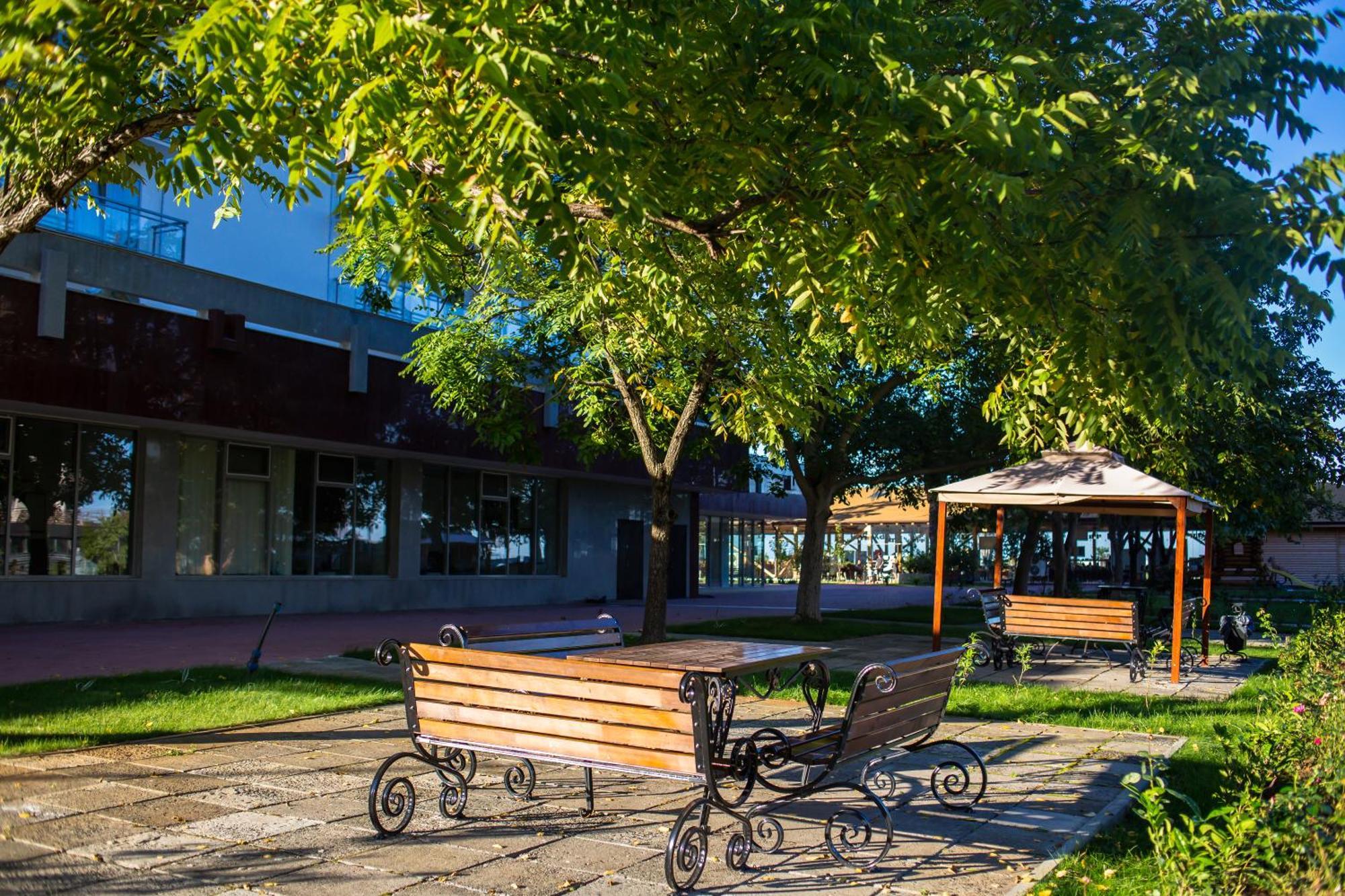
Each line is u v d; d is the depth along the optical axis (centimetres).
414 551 2469
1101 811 623
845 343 1321
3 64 366
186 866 487
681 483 3134
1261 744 566
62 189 638
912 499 2556
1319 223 527
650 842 545
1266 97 587
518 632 719
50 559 1800
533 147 434
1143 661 1306
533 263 1185
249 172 733
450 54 412
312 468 2259
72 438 1833
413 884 469
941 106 514
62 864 486
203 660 1293
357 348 2138
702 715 479
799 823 593
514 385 1546
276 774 674
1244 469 1767
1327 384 1970
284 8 402
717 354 1245
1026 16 636
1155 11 642
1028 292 607
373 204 446
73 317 1672
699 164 647
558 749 527
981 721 945
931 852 538
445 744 565
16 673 1138
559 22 508
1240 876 395
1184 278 535
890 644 1691
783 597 3591
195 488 2038
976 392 1970
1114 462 1377
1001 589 1688
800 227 612
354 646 1494
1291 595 3300
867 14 548
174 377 1814
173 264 1867
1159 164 537
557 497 2955
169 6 512
